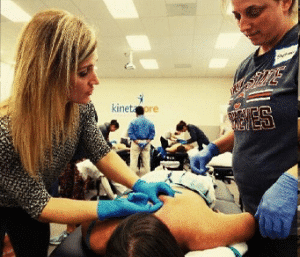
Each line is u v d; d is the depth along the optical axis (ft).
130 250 1.19
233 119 2.92
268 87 2.32
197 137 13.30
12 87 2.08
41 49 1.95
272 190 2.11
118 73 26.45
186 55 19.90
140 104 28.22
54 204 2.29
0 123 2.11
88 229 2.58
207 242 2.35
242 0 2.18
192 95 27.78
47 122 2.13
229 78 27.37
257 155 2.49
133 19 13.76
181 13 12.87
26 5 12.64
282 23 2.24
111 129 11.91
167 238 1.28
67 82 1.99
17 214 2.73
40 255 3.06
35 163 2.21
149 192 2.77
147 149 14.58
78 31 2.04
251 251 2.53
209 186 3.18
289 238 1.95
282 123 2.20
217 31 14.98
